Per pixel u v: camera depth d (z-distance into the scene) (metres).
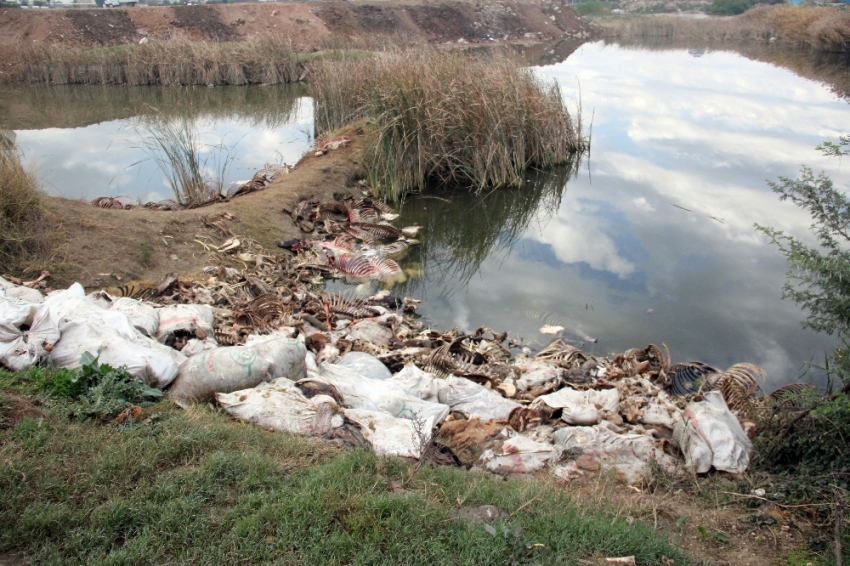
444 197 12.16
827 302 4.46
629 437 4.45
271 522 3.07
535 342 7.13
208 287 7.30
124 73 23.81
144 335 5.02
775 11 39.41
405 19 36.34
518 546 3.05
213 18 31.39
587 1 63.56
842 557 3.30
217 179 12.19
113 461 3.36
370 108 12.12
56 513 2.99
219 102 20.97
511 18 40.59
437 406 4.76
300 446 3.82
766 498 3.83
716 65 28.09
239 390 4.37
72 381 4.00
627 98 20.08
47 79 23.39
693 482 4.11
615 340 7.17
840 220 4.77
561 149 13.96
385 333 6.59
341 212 10.51
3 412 3.68
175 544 2.94
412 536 3.04
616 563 3.05
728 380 5.46
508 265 9.42
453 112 12.30
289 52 25.14
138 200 10.56
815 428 4.02
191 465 3.50
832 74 24.92
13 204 7.03
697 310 7.87
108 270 7.21
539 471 4.20
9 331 4.48
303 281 8.28
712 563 3.34
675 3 58.31
